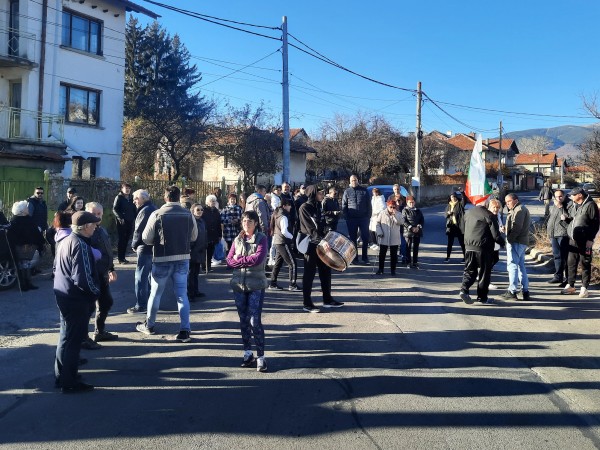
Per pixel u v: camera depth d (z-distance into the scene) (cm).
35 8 2098
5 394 486
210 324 722
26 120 2022
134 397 477
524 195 5991
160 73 4150
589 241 894
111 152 2478
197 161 3525
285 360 578
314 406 457
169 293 918
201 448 384
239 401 468
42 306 809
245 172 3192
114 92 2480
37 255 985
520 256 887
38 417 437
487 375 533
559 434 407
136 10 2533
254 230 555
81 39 2323
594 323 738
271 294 917
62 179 1411
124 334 673
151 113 3155
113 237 1568
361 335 672
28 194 1292
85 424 423
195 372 541
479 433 408
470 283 855
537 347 628
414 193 3023
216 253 1212
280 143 3216
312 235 786
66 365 482
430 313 791
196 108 3228
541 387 503
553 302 871
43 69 2119
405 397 476
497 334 681
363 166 4272
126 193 1209
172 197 660
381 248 1109
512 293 891
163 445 389
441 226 2350
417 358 585
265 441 394
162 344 633
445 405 459
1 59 1989
